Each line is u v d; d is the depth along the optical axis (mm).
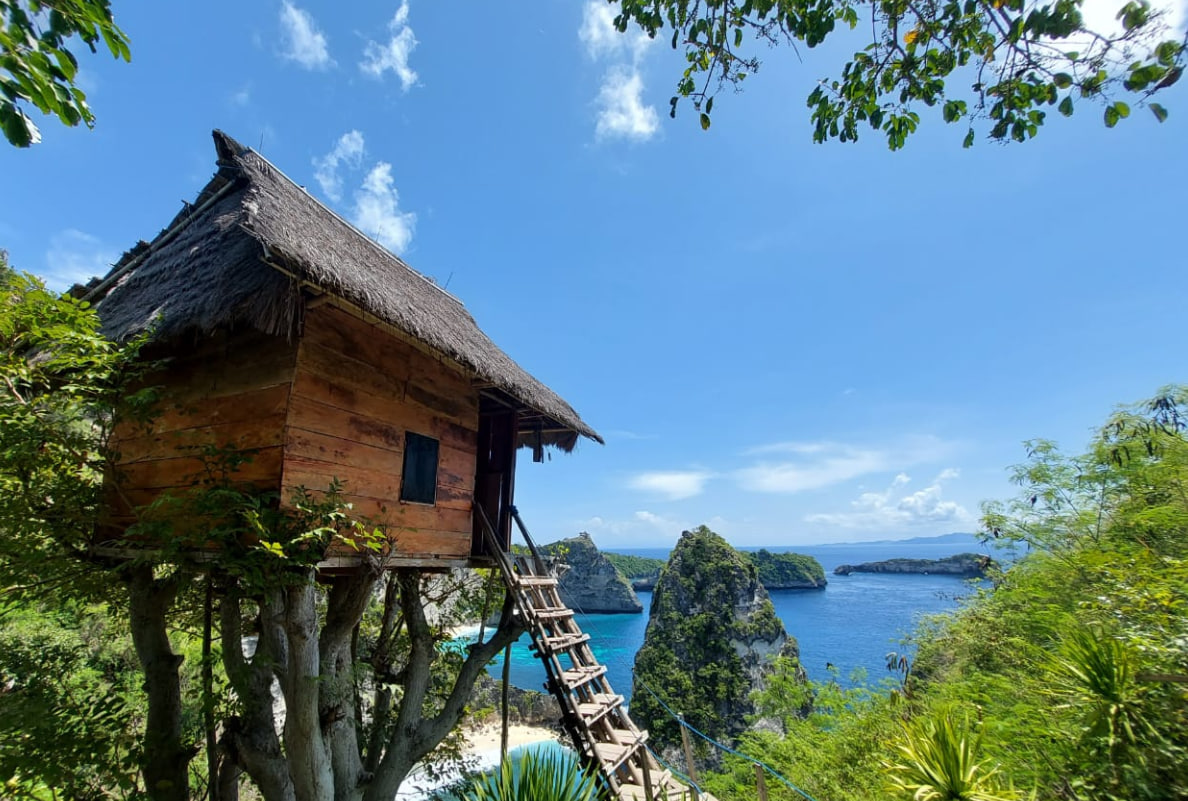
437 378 6918
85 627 9477
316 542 4672
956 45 3176
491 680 18203
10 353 4887
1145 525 6523
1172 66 2457
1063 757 4191
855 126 3695
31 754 5031
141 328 5336
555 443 10070
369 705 10000
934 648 12289
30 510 5387
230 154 6461
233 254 5285
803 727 15398
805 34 3354
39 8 2156
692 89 3867
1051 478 8516
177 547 4680
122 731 5812
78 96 2283
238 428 5039
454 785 9258
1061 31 2553
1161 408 6586
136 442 5812
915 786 4113
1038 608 7418
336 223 8023
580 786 3906
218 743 6270
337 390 5320
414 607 7844
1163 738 3441
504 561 7383
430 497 6633
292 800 5809
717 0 3383
